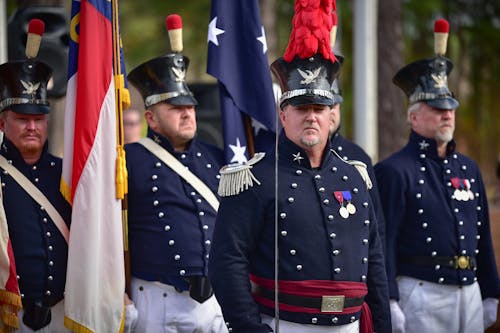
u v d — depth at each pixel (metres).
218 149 15.72
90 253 13.63
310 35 11.60
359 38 24.52
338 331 11.69
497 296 15.90
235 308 11.29
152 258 14.13
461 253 15.17
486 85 35.28
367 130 24.50
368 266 12.36
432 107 15.44
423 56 33.50
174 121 14.59
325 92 11.65
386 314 12.38
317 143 11.75
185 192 14.45
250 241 11.62
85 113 13.93
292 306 11.54
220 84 15.77
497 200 24.06
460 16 33.91
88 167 13.82
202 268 14.10
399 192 15.30
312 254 11.60
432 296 15.10
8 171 13.80
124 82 14.70
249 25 16.00
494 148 37.12
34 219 13.70
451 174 15.52
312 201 11.77
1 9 20.55
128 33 43.72
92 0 14.16
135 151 14.65
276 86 16.67
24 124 13.85
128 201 14.41
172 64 14.65
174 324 14.05
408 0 32.75
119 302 13.80
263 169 11.84
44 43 17.88
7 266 13.08
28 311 13.53
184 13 39.53
